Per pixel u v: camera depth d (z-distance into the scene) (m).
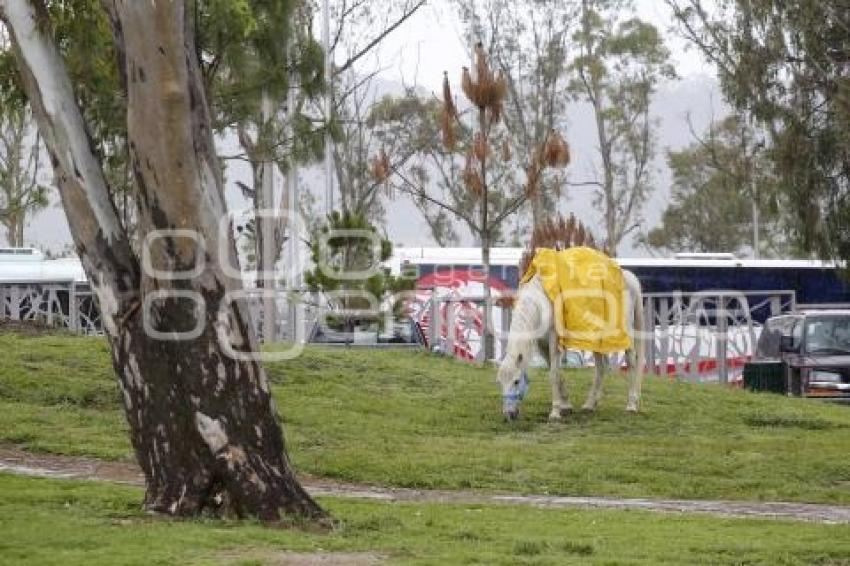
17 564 17.25
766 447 35.19
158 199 20.73
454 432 35.91
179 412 21.09
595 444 34.72
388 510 24.61
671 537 22.77
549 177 102.75
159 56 20.38
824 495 30.14
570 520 24.70
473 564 18.73
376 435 34.38
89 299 64.75
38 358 38.81
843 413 42.28
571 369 49.22
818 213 60.88
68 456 29.88
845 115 56.00
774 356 53.34
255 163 57.84
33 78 21.30
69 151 21.31
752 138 97.75
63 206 21.50
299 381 40.31
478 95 47.38
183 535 19.56
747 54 60.56
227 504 21.16
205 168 20.97
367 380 41.81
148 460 21.55
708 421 39.00
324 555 18.91
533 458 32.41
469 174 49.59
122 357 21.39
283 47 44.41
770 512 27.64
